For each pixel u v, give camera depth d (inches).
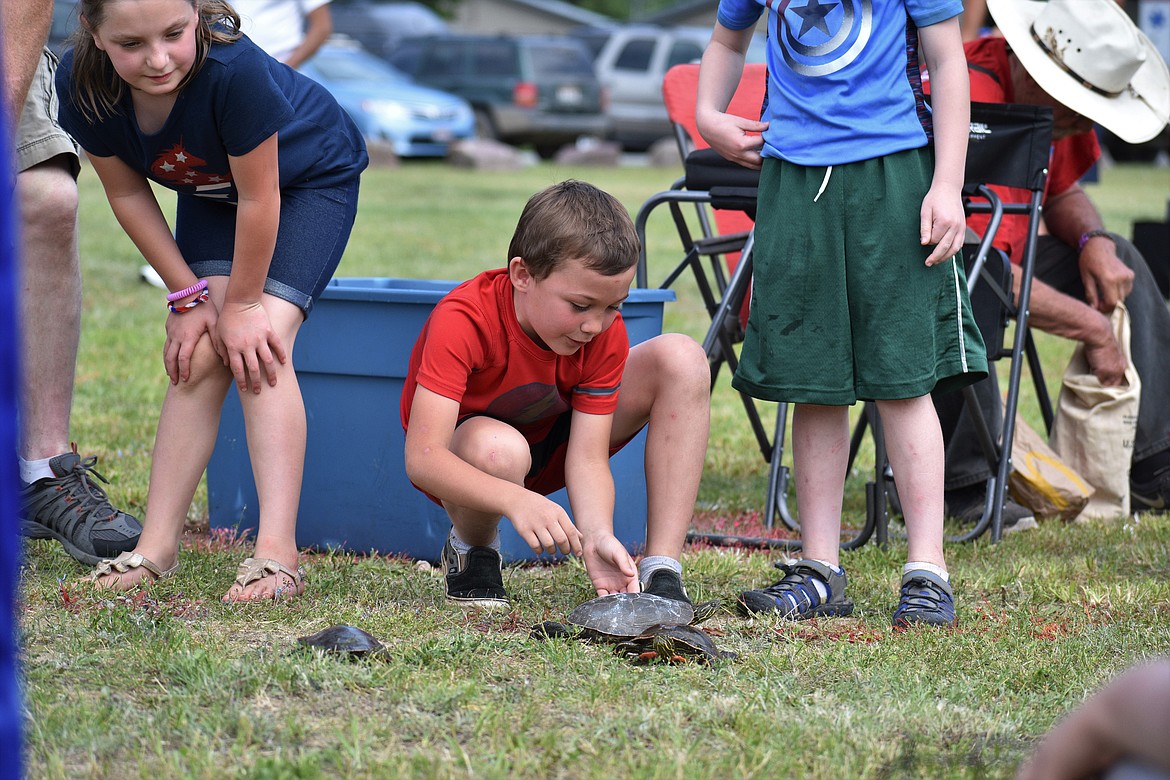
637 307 342.6
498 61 2305.6
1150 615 291.7
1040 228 483.8
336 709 213.3
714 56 327.3
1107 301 443.8
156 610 269.6
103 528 316.8
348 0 3617.1
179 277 300.4
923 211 287.3
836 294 292.2
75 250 333.7
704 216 443.2
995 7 414.6
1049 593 313.1
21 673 222.2
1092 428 434.6
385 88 2121.1
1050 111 373.1
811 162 291.3
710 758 196.7
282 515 297.3
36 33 280.4
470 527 290.0
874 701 223.3
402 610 281.0
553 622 262.5
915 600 288.4
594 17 4434.1
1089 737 118.3
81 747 194.5
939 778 190.1
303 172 307.9
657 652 245.6
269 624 264.7
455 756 193.5
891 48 293.6
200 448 302.0
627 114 2426.2
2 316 118.1
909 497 299.4
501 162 2020.2
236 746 195.6
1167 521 422.9
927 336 292.7
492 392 279.7
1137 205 1402.6
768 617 283.3
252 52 280.2
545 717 212.8
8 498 118.4
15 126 281.0
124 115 283.0
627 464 357.1
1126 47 398.0
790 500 448.8
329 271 310.7
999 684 235.8
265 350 293.3
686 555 349.1
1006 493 426.9
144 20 255.1
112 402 551.8
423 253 1067.9
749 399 442.0
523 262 259.8
